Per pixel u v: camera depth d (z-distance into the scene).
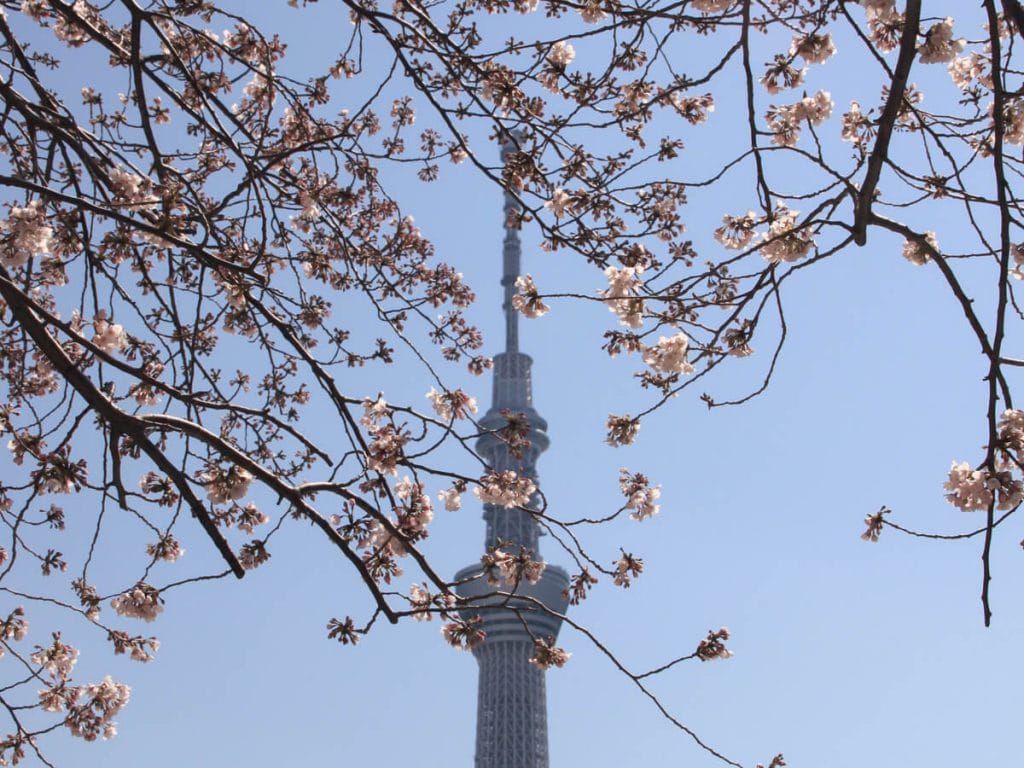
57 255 12.65
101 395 9.80
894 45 9.97
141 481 11.95
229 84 15.24
